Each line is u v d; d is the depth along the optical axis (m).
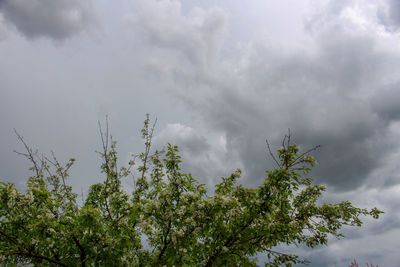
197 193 5.57
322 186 7.02
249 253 6.11
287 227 5.71
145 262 6.15
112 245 5.18
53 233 5.13
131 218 5.46
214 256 5.44
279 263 6.16
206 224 5.06
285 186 5.60
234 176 6.46
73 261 5.45
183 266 5.27
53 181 7.19
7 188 4.71
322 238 6.34
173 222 5.19
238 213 5.49
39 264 5.32
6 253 4.72
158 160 7.16
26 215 5.02
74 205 5.83
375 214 6.77
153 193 6.99
